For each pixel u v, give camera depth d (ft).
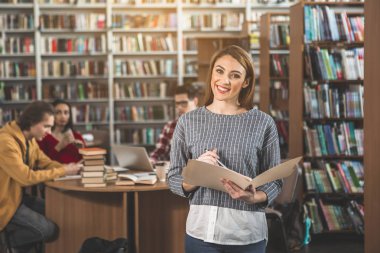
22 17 30.81
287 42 23.44
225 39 28.14
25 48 30.91
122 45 31.30
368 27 12.99
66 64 31.14
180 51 31.40
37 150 15.28
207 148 7.43
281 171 7.27
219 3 31.55
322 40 18.34
